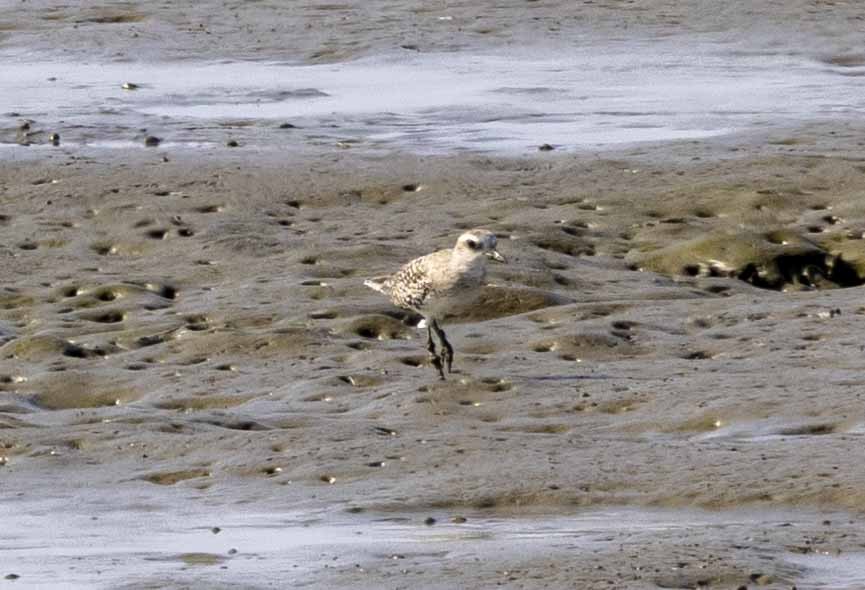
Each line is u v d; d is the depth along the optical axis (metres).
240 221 19.62
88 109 26.39
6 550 10.29
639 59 30.67
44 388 14.51
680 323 15.77
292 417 13.30
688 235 19.12
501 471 11.66
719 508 10.92
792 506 10.88
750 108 25.94
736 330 15.43
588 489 11.31
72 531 10.73
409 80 28.88
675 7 34.88
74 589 9.45
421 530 10.55
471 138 23.88
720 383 13.64
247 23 34.41
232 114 25.97
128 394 14.38
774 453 11.77
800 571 9.53
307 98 27.39
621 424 12.91
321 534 10.53
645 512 10.89
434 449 12.19
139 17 35.50
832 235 19.08
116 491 11.70
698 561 9.66
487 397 13.66
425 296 13.88
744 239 18.67
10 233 19.44
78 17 35.41
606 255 18.77
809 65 30.08
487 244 13.65
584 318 15.94
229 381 14.43
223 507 11.26
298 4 36.25
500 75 29.27
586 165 21.77
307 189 20.91
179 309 16.73
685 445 12.11
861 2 34.59
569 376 14.08
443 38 32.69
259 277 17.72
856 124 24.31
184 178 21.27
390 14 34.94
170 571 9.76
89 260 18.64
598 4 35.47
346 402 13.76
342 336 15.68
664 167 21.58
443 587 9.39
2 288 17.47
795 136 23.52
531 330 15.54
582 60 30.67
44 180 21.36
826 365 14.19
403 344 15.35
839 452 11.73
